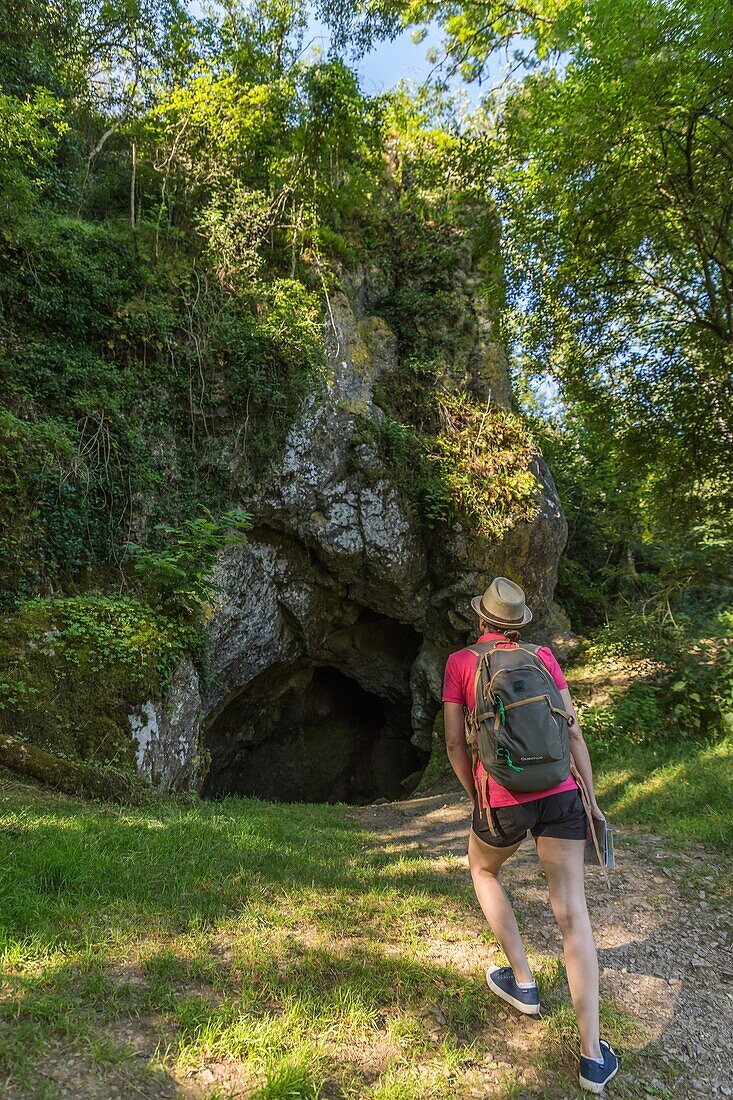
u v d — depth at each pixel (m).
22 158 8.29
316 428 10.38
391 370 12.44
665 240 9.41
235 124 10.34
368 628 13.14
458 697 2.54
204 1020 2.15
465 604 11.88
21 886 2.87
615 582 18.34
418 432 11.97
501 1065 2.21
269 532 10.53
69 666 6.14
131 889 3.10
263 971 2.52
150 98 11.34
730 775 5.79
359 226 13.30
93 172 10.66
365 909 3.34
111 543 8.01
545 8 9.18
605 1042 2.24
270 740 13.81
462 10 10.24
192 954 2.59
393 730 14.13
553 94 7.92
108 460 8.11
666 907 3.67
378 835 5.84
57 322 8.27
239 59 12.06
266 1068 1.96
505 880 3.98
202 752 7.80
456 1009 2.46
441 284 13.55
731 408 10.39
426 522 11.70
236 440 9.51
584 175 8.23
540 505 12.30
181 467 9.10
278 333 9.69
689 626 9.88
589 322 10.50
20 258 8.04
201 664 7.74
